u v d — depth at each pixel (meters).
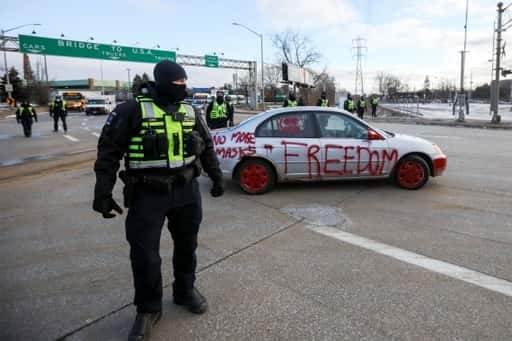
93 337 2.81
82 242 4.65
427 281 3.54
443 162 6.98
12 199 6.75
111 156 2.64
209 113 13.23
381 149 6.79
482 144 13.46
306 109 6.91
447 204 5.99
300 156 6.71
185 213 2.96
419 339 2.72
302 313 3.06
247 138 6.74
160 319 3.00
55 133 20.38
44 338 2.80
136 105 2.67
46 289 3.51
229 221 5.36
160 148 2.67
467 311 3.05
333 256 4.13
